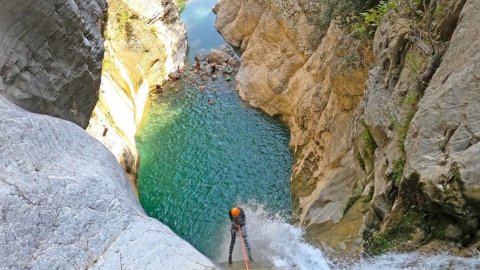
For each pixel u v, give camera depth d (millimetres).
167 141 20422
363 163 11875
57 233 6000
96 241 6195
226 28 28953
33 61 9195
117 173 8180
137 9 24094
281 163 18438
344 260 9000
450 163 6828
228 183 17625
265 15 23000
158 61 24953
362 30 12547
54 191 6324
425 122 7613
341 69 14414
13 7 8438
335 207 12195
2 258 5430
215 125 21250
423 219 7691
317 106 17406
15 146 6609
